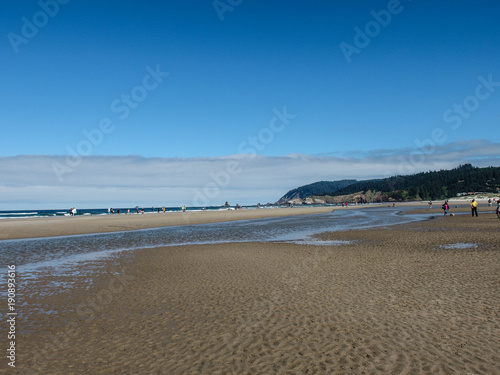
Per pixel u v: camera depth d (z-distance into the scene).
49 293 12.17
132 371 6.37
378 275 13.61
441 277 12.81
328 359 6.61
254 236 32.06
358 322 8.49
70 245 26.48
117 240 29.95
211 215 76.38
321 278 13.48
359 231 33.75
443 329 7.84
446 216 53.72
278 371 6.22
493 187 191.88
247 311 9.66
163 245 25.95
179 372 6.28
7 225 44.88
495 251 18.14
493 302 9.59
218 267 16.47
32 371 6.46
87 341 7.85
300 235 32.00
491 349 6.75
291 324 8.53
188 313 9.66
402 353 6.73
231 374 6.16
